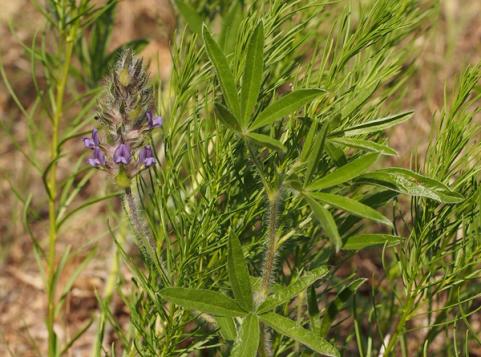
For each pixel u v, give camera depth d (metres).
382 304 0.87
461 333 0.93
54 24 0.91
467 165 0.77
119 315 1.06
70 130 0.93
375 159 0.66
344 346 0.85
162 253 0.81
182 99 0.77
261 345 0.73
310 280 0.70
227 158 0.74
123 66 0.70
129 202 0.72
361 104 0.77
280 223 0.75
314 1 0.78
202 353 0.91
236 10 0.87
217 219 0.74
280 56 0.77
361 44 0.76
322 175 0.74
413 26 0.90
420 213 0.78
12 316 1.11
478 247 0.74
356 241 0.72
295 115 0.77
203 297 0.68
